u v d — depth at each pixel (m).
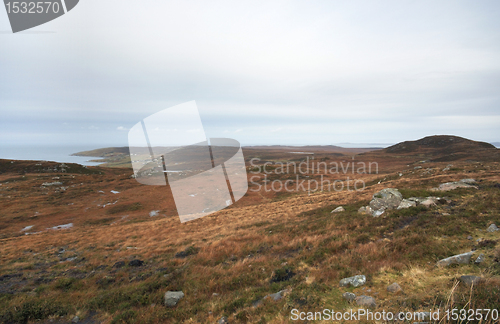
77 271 14.08
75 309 8.76
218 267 12.42
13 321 8.00
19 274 13.70
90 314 8.62
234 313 7.18
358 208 22.00
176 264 13.92
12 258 18.23
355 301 6.52
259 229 21.02
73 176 90.19
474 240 9.99
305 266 10.59
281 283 8.98
